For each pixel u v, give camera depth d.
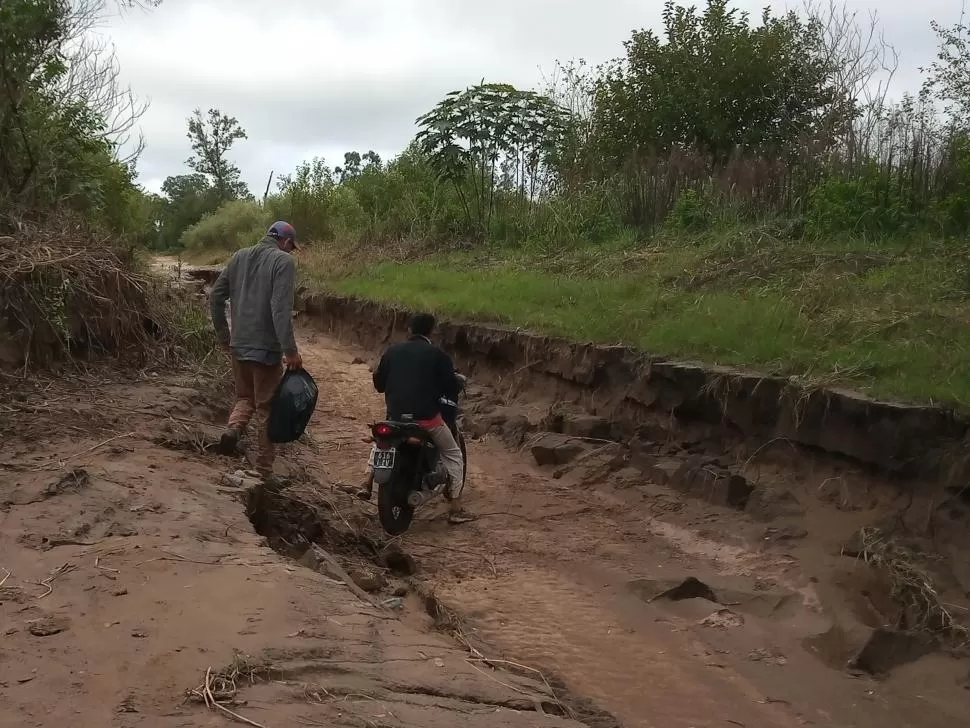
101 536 4.72
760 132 17.33
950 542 5.88
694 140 17.72
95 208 12.09
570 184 18.08
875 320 8.00
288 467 7.89
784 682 4.77
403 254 19.59
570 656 5.00
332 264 20.72
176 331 9.48
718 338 8.56
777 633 5.34
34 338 7.77
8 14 9.95
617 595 5.87
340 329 16.69
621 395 9.12
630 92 18.55
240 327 6.84
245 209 39.34
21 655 3.40
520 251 16.66
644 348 9.09
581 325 10.36
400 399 7.04
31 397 7.16
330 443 9.46
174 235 56.31
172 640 3.59
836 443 6.77
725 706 4.51
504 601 5.77
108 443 6.37
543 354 10.48
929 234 10.88
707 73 17.77
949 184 11.90
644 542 6.77
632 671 4.85
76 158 11.50
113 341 8.69
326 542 6.42
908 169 12.40
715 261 11.50
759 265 10.88
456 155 18.75
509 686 3.74
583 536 6.90
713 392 7.88
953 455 6.05
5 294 7.66
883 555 5.86
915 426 6.28
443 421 7.25
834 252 10.80
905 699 4.61
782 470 7.27
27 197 10.16
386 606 5.05
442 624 5.05
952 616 5.29
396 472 6.77
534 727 3.27
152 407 7.51
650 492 7.67
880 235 11.32
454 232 19.92
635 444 8.49
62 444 6.24
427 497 6.92
